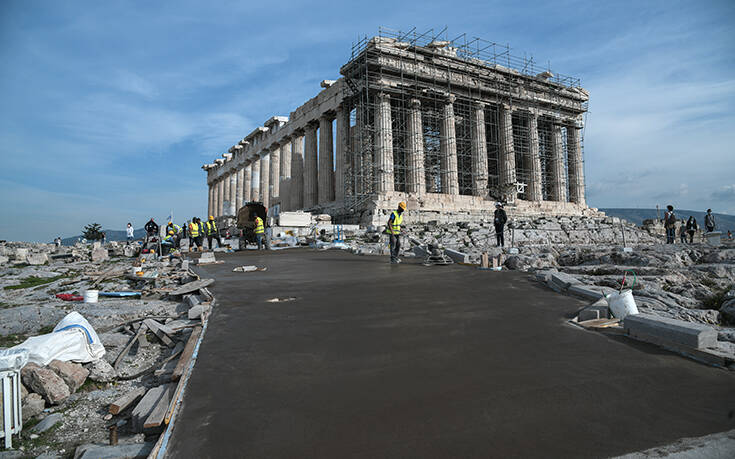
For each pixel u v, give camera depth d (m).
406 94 36.66
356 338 5.45
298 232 28.58
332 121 42.56
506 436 2.99
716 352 4.41
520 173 45.12
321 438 3.00
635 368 4.29
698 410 3.36
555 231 30.73
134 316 7.68
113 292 9.94
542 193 46.88
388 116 35.09
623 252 13.20
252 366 4.47
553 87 44.91
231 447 2.90
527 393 3.71
